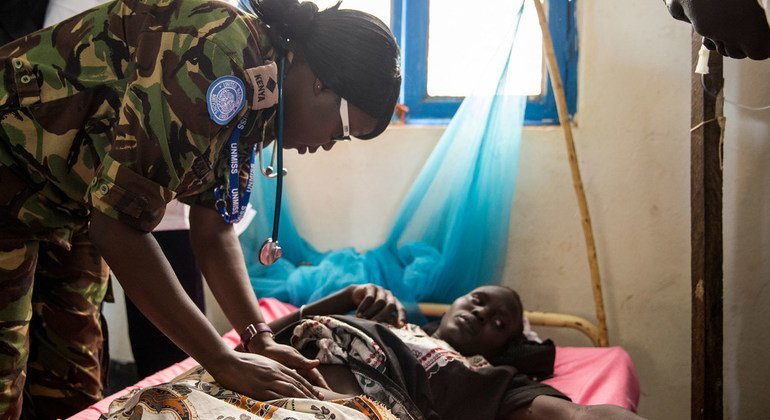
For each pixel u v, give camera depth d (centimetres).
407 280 261
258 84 115
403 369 163
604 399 192
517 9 251
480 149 260
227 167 133
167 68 109
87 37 119
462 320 201
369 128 130
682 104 257
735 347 257
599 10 262
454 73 284
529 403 164
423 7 282
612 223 266
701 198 220
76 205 138
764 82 247
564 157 267
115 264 113
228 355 119
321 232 288
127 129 110
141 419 114
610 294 268
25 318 139
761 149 248
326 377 155
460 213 260
